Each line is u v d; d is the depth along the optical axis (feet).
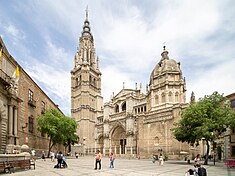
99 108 377.09
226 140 140.97
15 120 112.98
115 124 277.23
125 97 290.76
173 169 87.25
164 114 195.31
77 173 66.03
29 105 146.51
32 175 58.85
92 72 390.63
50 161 121.49
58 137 162.71
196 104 128.26
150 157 198.29
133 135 246.27
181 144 174.70
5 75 105.60
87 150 320.29
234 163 96.63
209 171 79.51
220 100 127.24
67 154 272.10
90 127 357.61
